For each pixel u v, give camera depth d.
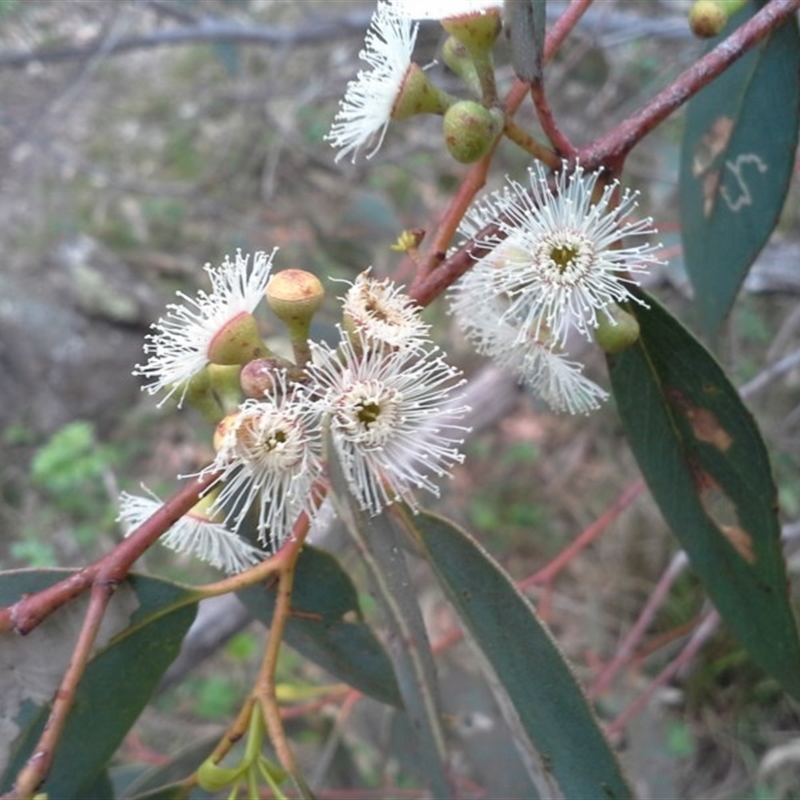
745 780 0.41
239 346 0.15
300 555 0.19
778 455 0.47
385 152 0.53
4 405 0.67
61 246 0.72
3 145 0.60
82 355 0.68
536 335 0.17
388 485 0.15
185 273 0.72
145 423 0.65
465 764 0.27
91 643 0.14
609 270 0.16
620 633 0.47
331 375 0.14
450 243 0.16
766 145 0.21
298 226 0.58
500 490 0.53
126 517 0.17
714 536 0.19
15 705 0.16
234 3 0.53
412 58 0.17
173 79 0.72
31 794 0.13
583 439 0.54
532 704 0.15
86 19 0.51
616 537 0.50
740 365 0.47
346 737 0.40
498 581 0.16
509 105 0.16
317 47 0.61
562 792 0.15
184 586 0.16
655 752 0.32
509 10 0.15
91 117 0.72
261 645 0.42
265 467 0.14
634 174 0.45
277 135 0.60
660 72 0.44
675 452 0.19
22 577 0.15
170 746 0.44
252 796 0.15
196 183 0.65
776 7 0.16
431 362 0.15
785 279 0.38
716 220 0.23
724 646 0.44
